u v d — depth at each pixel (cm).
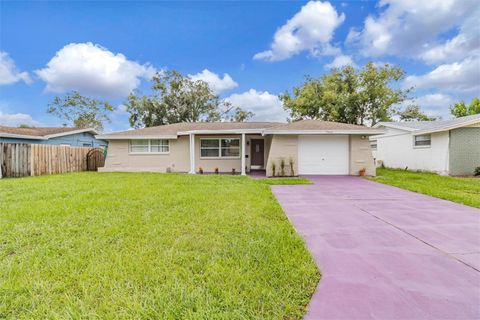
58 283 238
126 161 1376
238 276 251
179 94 2955
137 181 915
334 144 1197
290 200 649
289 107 2755
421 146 1335
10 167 1039
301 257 301
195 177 1077
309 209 554
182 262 281
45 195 628
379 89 2298
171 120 2991
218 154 1400
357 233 396
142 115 2895
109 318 192
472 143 1160
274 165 1159
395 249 333
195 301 211
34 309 204
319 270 275
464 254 317
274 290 231
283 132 1131
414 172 1326
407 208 562
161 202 567
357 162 1172
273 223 436
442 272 271
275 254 304
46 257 292
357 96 2353
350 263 293
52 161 1208
